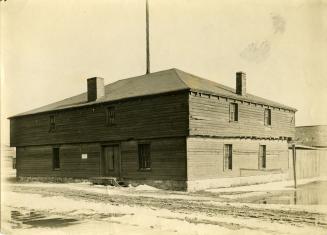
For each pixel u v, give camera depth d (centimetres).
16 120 3067
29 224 1404
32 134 3031
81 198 1897
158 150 2217
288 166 2666
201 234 1134
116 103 2455
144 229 1220
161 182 2191
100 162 2556
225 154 2325
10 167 3641
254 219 1285
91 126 2612
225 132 2295
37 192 2189
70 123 2764
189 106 2083
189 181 2075
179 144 2117
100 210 1565
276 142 2689
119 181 2397
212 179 2206
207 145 2203
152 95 2220
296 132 2494
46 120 2939
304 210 1429
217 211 1438
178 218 1337
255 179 2498
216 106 2256
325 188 1945
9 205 1778
